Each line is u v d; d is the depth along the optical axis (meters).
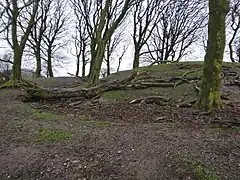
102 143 5.25
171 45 27.66
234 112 7.07
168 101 8.91
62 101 9.69
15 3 12.48
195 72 12.92
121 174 4.24
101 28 11.09
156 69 16.16
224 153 4.71
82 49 30.11
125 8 10.69
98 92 10.16
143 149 4.91
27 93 9.91
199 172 4.11
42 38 27.33
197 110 7.25
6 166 4.67
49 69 29.17
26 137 5.82
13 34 12.62
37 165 4.63
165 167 4.32
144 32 25.22
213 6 6.77
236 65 16.78
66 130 6.03
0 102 9.41
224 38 6.96
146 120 6.94
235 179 4.02
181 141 5.16
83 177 4.22
